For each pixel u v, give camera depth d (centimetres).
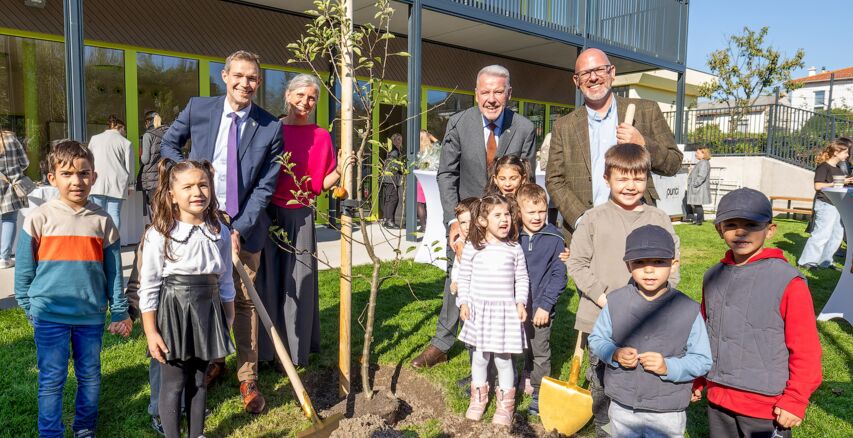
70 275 248
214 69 841
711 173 1545
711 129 1620
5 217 572
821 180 681
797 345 202
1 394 306
